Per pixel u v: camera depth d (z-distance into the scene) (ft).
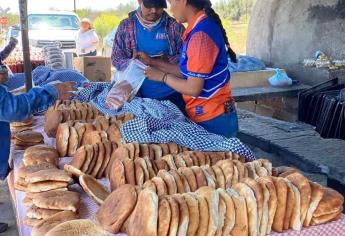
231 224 5.48
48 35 43.06
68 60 19.42
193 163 7.04
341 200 6.23
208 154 7.38
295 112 21.48
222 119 9.18
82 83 12.48
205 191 5.60
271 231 5.79
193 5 8.26
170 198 5.39
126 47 10.86
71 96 10.85
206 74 8.36
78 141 8.41
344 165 12.05
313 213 5.95
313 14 21.80
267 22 24.81
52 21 45.29
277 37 24.03
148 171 6.58
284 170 7.02
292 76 23.04
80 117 9.71
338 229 5.99
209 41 8.21
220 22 8.64
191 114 9.35
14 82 14.01
